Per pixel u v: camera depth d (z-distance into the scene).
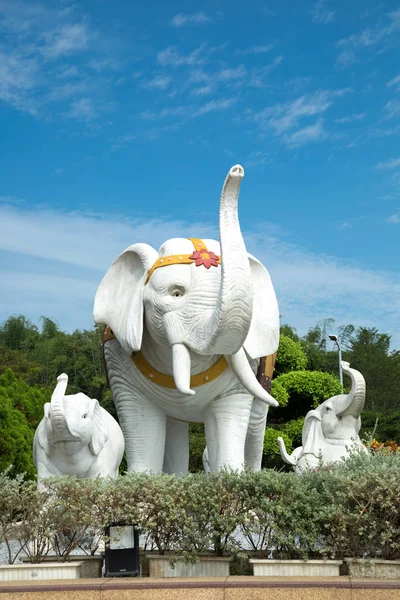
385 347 46.44
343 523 6.29
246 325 7.71
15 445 16.88
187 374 8.09
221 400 8.73
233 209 7.75
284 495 6.46
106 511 6.51
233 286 7.57
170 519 6.38
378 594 5.66
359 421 12.21
